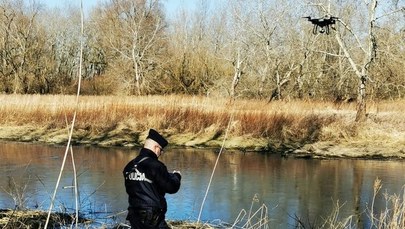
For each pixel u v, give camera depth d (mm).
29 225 8438
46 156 19016
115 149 21312
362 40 32062
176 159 18922
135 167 5613
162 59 47469
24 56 49750
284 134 22453
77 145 22312
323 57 39344
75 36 62000
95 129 24672
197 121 24016
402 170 16797
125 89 47938
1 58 49750
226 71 44156
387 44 26656
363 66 23516
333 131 22359
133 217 5574
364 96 23344
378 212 10992
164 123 24484
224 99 26859
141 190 5543
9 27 50281
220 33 48656
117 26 51062
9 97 28734
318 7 25547
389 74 30859
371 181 14719
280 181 14594
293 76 40344
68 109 25328
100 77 52719
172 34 49688
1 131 24859
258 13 40969
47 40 56094
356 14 32031
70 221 9195
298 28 40156
